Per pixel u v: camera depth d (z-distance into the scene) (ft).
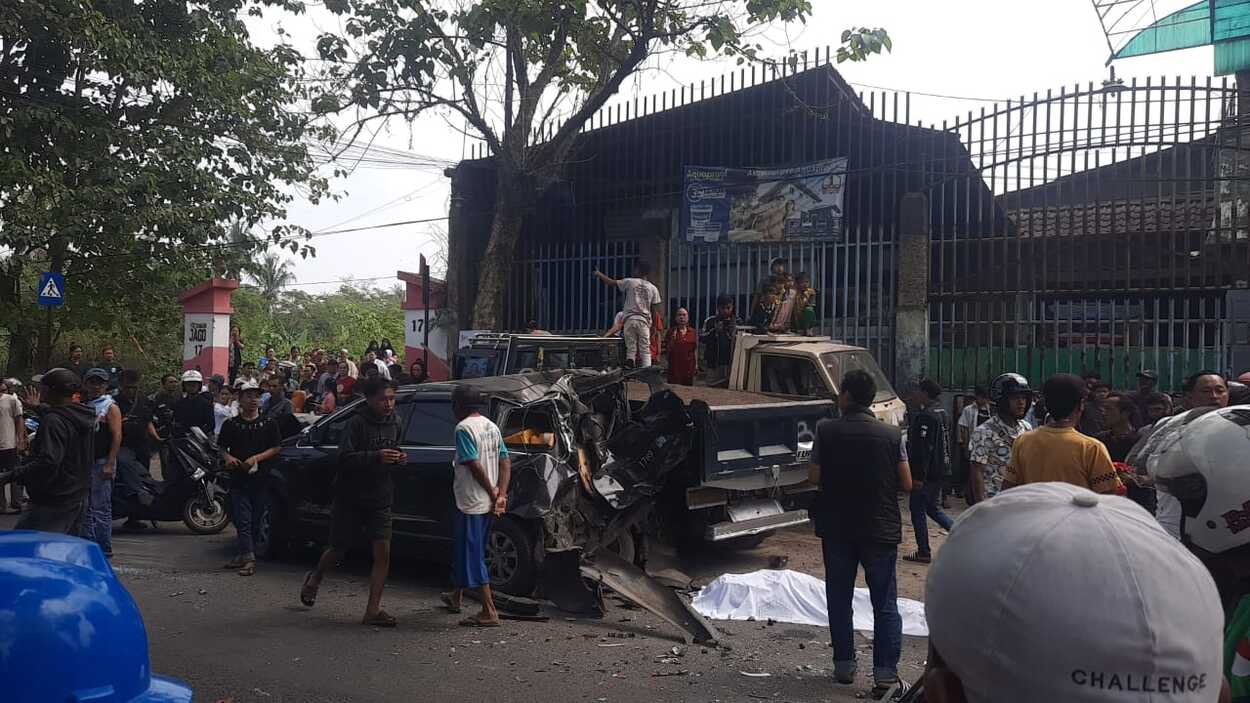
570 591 23.81
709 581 27.43
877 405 37.55
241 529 28.60
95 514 29.53
